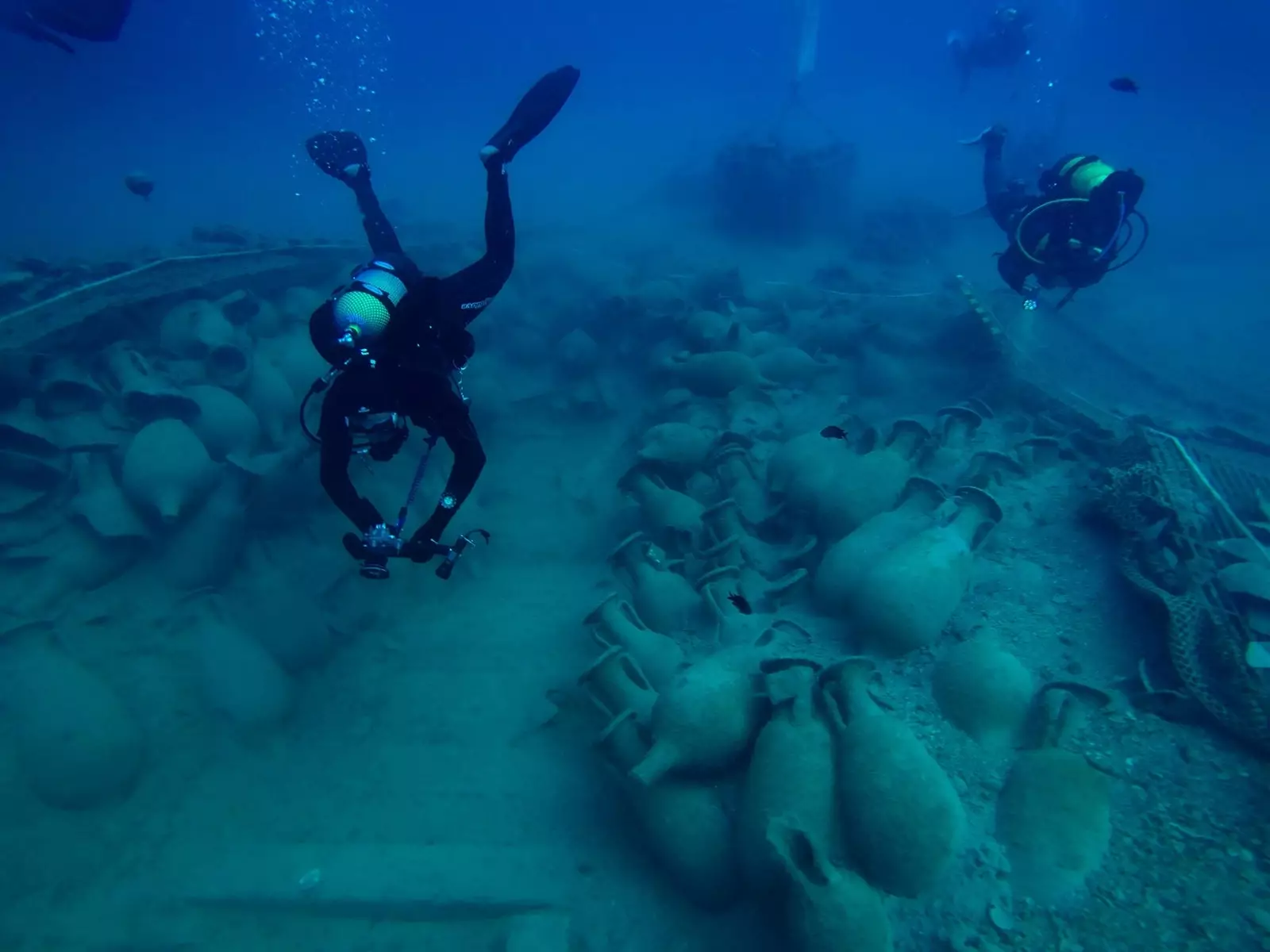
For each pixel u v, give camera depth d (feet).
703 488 18.45
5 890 12.76
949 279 38.29
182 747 14.97
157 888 12.77
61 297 20.21
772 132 51.88
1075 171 20.97
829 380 24.93
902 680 12.49
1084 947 9.24
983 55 58.54
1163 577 13.30
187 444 17.42
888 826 9.73
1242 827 10.08
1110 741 11.27
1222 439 21.43
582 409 26.12
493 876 12.34
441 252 33.14
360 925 12.24
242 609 16.87
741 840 10.40
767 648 12.54
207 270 24.08
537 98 12.30
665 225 52.44
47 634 15.48
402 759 14.70
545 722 14.92
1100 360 27.40
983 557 15.01
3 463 16.96
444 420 8.77
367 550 8.69
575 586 19.01
